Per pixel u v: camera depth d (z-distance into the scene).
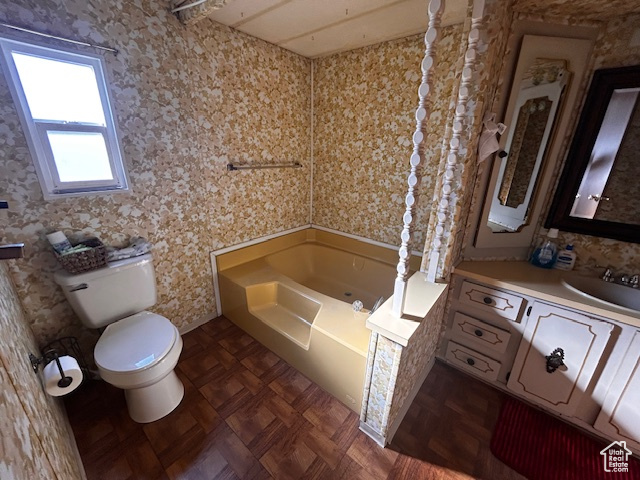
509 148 1.53
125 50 1.49
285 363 1.93
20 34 1.18
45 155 1.36
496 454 1.38
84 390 1.68
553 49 1.37
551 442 1.44
